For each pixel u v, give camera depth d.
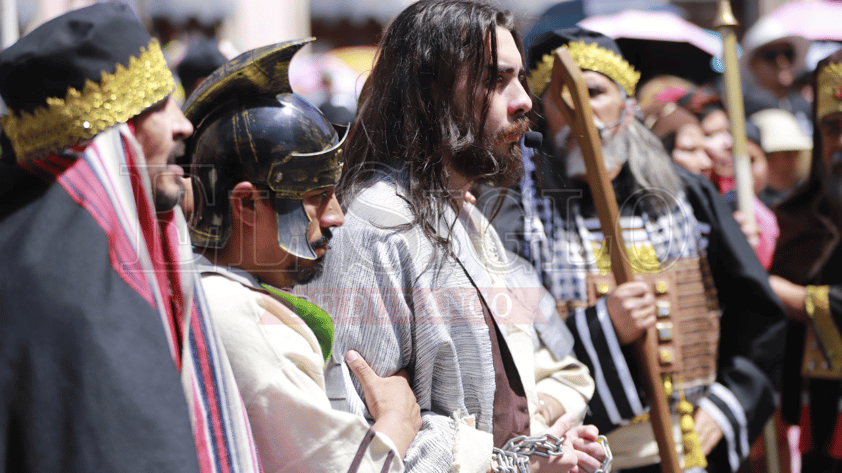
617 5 8.38
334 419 2.49
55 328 1.77
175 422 1.79
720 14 5.63
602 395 3.98
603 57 4.54
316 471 2.46
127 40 2.13
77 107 2.05
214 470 2.11
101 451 1.71
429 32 3.05
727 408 4.45
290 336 2.54
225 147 2.53
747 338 4.65
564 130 4.44
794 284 5.70
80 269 1.82
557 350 3.70
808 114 10.08
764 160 7.97
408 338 2.93
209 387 2.17
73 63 2.05
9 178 2.00
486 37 3.02
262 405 2.43
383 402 2.79
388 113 3.14
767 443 5.62
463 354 3.01
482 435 2.93
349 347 2.87
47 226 1.87
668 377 4.34
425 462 2.76
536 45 4.57
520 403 3.19
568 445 3.27
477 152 3.06
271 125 2.54
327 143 2.63
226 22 12.60
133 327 1.83
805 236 5.70
